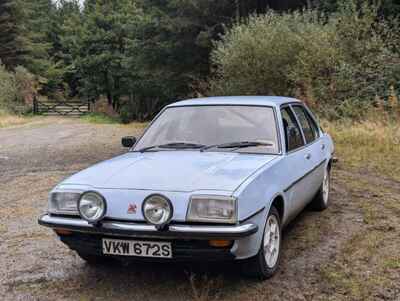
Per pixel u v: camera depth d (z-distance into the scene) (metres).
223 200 3.76
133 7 45.25
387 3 18.89
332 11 21.38
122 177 4.21
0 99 35.97
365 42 16.09
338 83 15.65
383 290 4.08
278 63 16.72
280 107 5.32
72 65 49.28
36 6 61.09
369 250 5.03
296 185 5.01
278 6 27.02
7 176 10.31
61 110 40.91
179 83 29.47
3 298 4.15
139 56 30.97
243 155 4.71
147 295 4.10
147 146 5.21
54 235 5.93
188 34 28.16
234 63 17.31
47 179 9.80
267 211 4.18
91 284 4.38
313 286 4.18
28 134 21.23
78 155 13.47
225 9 27.30
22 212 7.11
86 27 44.38
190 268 4.62
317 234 5.59
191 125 5.22
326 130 13.80
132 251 3.95
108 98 44.38
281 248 5.13
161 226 3.76
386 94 15.10
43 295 4.19
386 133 12.33
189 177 4.07
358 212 6.52
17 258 5.13
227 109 5.29
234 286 4.21
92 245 4.10
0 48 47.00
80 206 3.99
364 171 9.34
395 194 7.51
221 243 3.76
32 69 49.59
